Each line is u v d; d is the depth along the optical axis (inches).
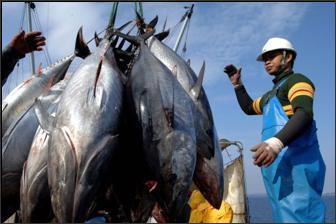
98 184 121.6
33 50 146.8
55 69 175.9
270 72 130.3
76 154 118.7
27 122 158.7
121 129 136.9
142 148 130.9
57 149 119.6
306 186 110.1
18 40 141.7
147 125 129.9
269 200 114.7
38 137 140.9
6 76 145.5
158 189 127.6
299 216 108.2
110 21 186.1
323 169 113.7
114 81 137.5
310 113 108.3
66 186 116.4
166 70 140.5
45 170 135.6
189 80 156.0
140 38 157.4
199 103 145.7
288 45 128.6
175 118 129.3
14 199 157.4
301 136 113.3
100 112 126.2
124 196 143.5
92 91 129.9
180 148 126.0
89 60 141.9
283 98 120.3
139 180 140.0
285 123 115.0
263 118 122.9
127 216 143.8
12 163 153.9
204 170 139.7
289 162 112.7
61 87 163.6
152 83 135.4
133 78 140.6
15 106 166.2
